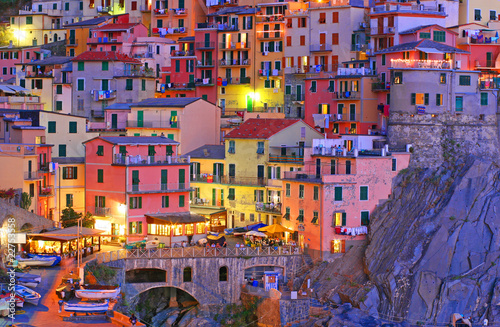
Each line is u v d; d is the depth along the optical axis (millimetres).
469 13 165625
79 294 96062
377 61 149625
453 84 137000
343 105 152375
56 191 132125
